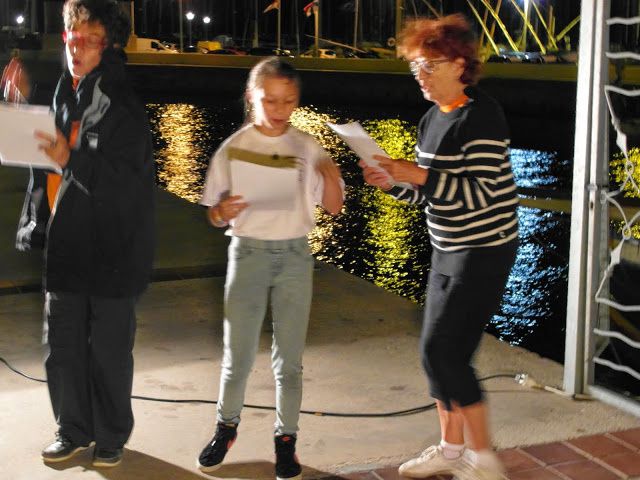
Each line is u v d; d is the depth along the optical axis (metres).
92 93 3.43
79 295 3.61
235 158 3.44
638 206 10.80
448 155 3.27
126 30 3.50
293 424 3.70
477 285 3.33
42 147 3.28
